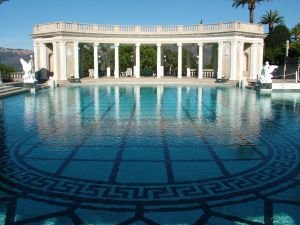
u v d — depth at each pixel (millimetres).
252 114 14609
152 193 5648
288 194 5621
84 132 10625
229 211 4984
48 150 8406
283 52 49906
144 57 67250
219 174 6602
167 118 13492
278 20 60719
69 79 38344
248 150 8438
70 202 5305
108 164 7238
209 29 41906
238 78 41156
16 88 25875
